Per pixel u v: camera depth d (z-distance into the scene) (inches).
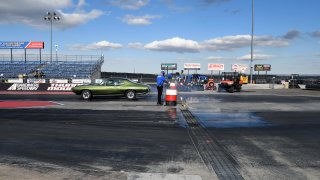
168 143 371.2
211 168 279.0
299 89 1669.5
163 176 257.3
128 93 946.1
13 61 1977.1
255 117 580.1
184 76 2058.3
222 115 604.1
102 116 577.6
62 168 277.3
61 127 466.6
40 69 1878.7
